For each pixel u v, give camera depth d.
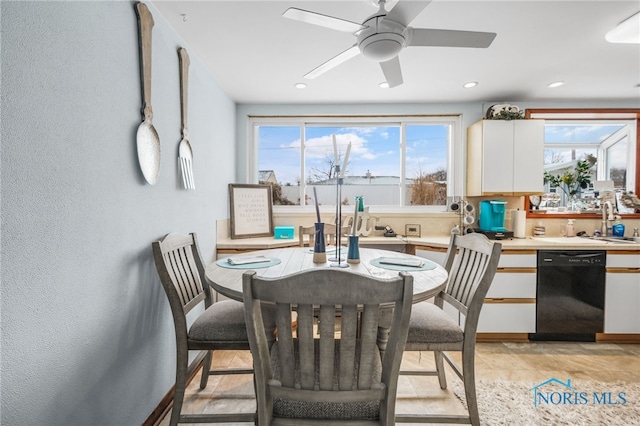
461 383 1.84
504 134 2.71
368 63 2.19
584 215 2.93
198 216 2.13
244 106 3.12
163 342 1.60
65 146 0.96
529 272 2.39
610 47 1.95
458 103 3.05
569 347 2.34
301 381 0.86
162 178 1.60
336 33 1.79
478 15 1.61
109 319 1.18
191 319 1.98
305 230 2.37
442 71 2.32
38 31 0.86
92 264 1.08
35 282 0.86
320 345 0.84
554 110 2.93
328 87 2.66
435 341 1.37
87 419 1.06
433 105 3.07
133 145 1.34
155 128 1.53
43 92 0.88
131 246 1.32
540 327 2.38
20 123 0.81
